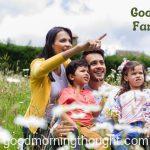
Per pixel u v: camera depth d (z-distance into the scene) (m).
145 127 3.70
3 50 13.45
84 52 4.08
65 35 3.86
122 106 3.96
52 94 3.79
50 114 3.73
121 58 12.64
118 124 3.33
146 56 12.82
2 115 3.86
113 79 6.98
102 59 4.04
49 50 3.88
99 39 3.53
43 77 3.71
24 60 13.41
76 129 3.55
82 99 3.79
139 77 4.06
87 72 3.92
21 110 4.76
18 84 6.43
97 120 3.76
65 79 3.91
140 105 3.91
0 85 5.98
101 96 3.95
